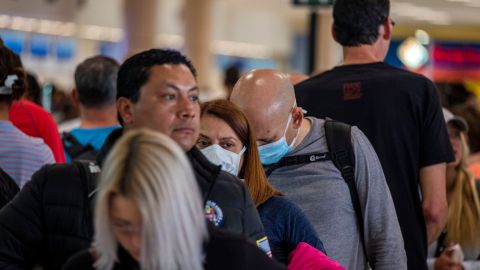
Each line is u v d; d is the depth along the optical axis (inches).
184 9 1756.9
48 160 231.5
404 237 239.6
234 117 186.2
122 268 126.3
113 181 118.7
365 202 210.5
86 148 283.9
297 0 513.3
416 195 241.6
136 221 118.3
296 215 189.2
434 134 241.0
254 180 188.4
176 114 154.9
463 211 292.2
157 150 119.1
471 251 292.4
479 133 416.2
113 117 288.4
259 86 202.4
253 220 165.5
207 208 158.9
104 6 1776.6
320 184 209.9
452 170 296.0
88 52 1836.9
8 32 1665.8
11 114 260.1
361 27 248.2
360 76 244.2
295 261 172.9
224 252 133.2
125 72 158.7
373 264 213.2
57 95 619.2
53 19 1681.8
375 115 239.5
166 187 117.1
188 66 159.8
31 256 161.2
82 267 132.9
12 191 206.1
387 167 239.0
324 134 215.0
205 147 186.2
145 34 1517.0
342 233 208.8
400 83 240.4
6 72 225.8
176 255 118.4
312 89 248.2
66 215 157.6
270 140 203.9
